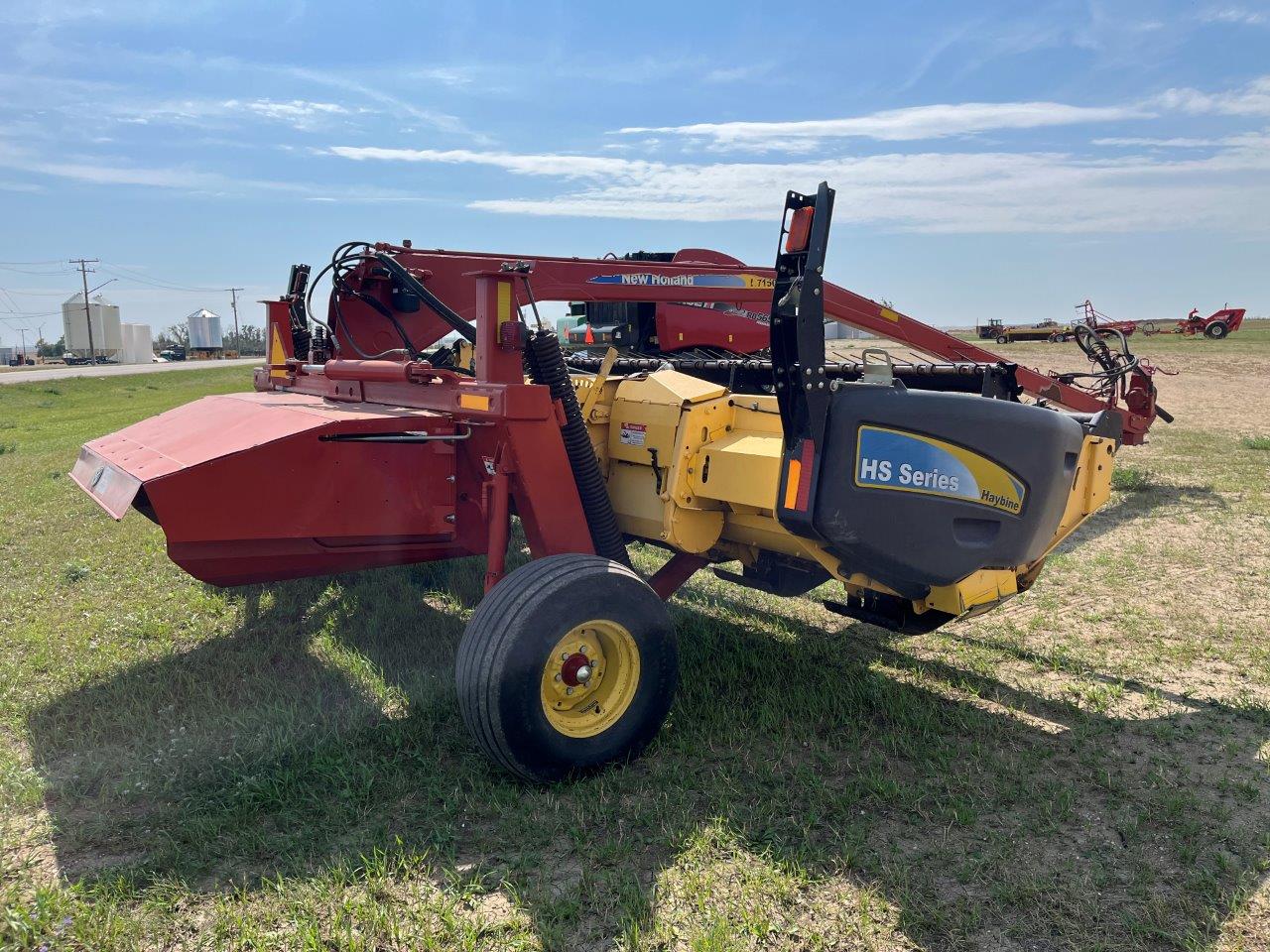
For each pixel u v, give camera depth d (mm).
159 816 3467
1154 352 41625
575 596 3666
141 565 7199
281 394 5699
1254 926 2885
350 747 3992
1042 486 3965
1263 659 5211
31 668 4973
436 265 5910
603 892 3041
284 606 6090
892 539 3768
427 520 4402
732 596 6570
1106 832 3445
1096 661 5258
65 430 20625
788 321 3627
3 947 2709
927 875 3162
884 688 4727
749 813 3529
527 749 3572
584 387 4961
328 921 2873
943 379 5316
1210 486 10219
